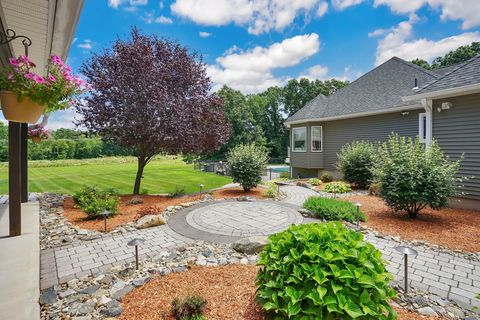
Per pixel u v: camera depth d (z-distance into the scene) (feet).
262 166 31.40
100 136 28.07
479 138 21.08
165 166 89.92
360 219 18.78
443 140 23.30
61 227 17.13
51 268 11.45
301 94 138.62
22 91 8.63
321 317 5.91
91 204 19.84
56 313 8.00
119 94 25.91
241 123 116.47
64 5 9.52
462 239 14.98
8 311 6.96
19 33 12.17
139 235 15.89
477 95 21.13
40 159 105.81
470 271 11.32
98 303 8.44
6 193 35.70
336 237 7.09
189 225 17.99
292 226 7.79
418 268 11.59
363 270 6.33
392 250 13.62
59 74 9.25
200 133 28.81
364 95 43.34
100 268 11.43
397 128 35.91
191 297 7.83
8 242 11.87
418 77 38.24
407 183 18.51
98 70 26.30
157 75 26.66
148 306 8.15
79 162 100.83
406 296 9.15
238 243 13.19
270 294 6.73
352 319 5.89
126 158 114.83
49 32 11.76
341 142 43.96
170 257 12.35
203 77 30.81
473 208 21.72
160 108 26.03
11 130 12.62
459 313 8.31
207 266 11.21
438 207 18.75
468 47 87.35
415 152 19.34
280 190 33.12
